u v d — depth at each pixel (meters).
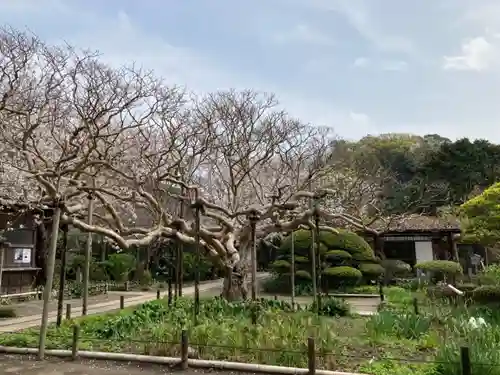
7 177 15.64
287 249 24.50
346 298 19.73
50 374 7.62
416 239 28.62
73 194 12.84
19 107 12.50
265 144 25.02
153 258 32.47
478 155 35.53
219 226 18.02
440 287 18.12
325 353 7.73
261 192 19.11
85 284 14.73
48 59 14.04
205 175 23.84
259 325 9.53
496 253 23.98
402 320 10.02
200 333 8.90
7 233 20.86
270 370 7.48
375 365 7.54
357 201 26.27
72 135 12.24
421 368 7.23
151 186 16.34
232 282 16.33
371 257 24.19
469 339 7.74
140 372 7.72
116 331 10.25
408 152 39.88
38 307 17.45
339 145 34.91
